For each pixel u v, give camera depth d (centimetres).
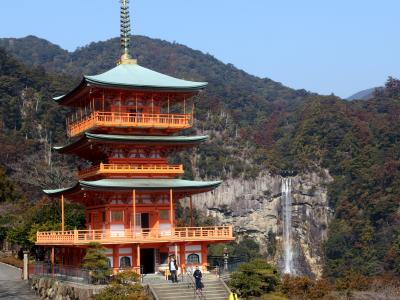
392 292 6469
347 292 6384
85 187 6228
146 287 5600
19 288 6938
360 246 18825
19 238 9031
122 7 7631
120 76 6988
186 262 6712
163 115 6931
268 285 5966
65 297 5878
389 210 19450
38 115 19425
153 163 6969
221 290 5784
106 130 6769
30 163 16025
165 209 6831
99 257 5897
